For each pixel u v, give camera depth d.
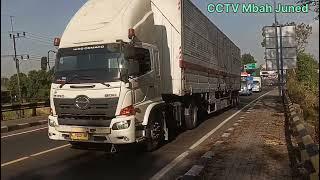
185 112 15.70
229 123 18.28
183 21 13.95
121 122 9.99
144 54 11.21
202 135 14.48
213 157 9.95
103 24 10.85
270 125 16.62
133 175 8.55
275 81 96.06
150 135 11.19
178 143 12.74
